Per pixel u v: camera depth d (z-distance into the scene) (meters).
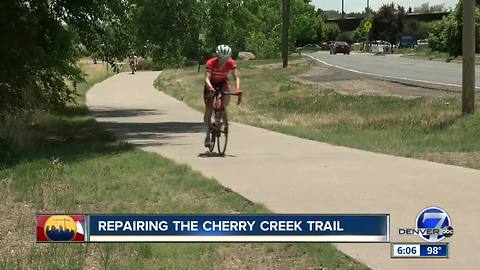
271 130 15.22
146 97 28.45
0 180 9.09
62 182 8.88
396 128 14.71
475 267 5.06
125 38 18.44
